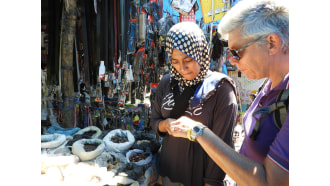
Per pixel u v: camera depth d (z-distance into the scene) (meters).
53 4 1.88
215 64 2.87
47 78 1.97
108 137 1.79
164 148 1.31
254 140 0.69
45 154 1.43
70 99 2.05
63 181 1.21
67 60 1.97
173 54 1.13
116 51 2.22
